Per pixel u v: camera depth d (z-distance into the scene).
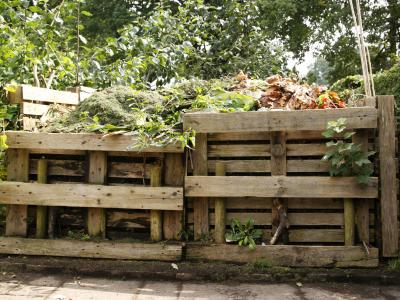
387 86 6.03
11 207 4.88
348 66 19.00
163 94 5.59
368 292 4.05
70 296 3.91
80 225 4.88
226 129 4.58
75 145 4.73
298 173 4.64
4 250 4.78
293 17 18.03
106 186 4.68
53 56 6.89
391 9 18.36
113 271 4.41
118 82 7.60
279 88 5.53
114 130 4.87
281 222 4.55
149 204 4.61
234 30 10.20
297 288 4.16
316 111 4.48
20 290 4.04
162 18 8.60
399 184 4.61
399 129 4.67
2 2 6.60
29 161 4.93
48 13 6.90
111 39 7.81
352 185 4.43
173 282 4.30
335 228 4.61
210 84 5.87
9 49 6.13
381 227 4.51
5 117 5.14
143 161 4.79
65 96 5.87
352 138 4.55
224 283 4.28
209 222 4.71
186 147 4.70
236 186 4.55
